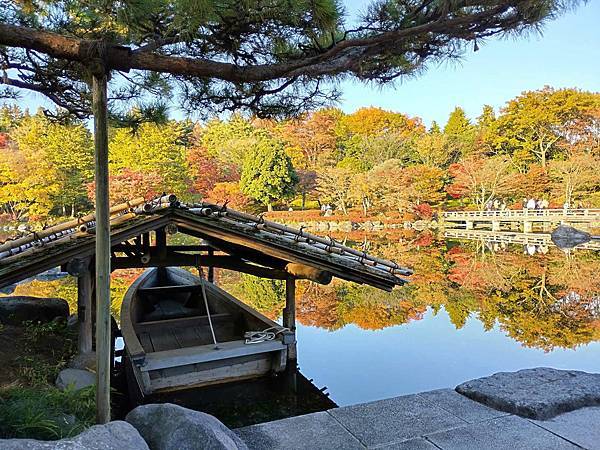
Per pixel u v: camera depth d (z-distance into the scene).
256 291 9.95
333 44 2.10
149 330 4.91
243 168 27.81
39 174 19.02
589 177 24.08
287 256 4.43
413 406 2.79
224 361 4.11
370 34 2.16
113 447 1.66
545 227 24.61
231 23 2.02
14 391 2.55
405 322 7.11
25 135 19.53
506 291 9.69
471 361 5.26
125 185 18.02
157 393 3.87
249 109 3.04
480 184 27.38
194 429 1.97
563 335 6.33
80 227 3.89
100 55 1.90
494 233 24.03
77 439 1.63
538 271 12.24
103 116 1.98
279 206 29.83
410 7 2.06
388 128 34.56
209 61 2.08
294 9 1.89
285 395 4.18
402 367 5.04
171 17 2.11
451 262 13.93
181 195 20.58
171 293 6.23
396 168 26.53
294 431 2.50
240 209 25.58
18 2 2.60
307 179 28.94
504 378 3.07
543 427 2.45
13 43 1.85
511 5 1.92
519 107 29.31
